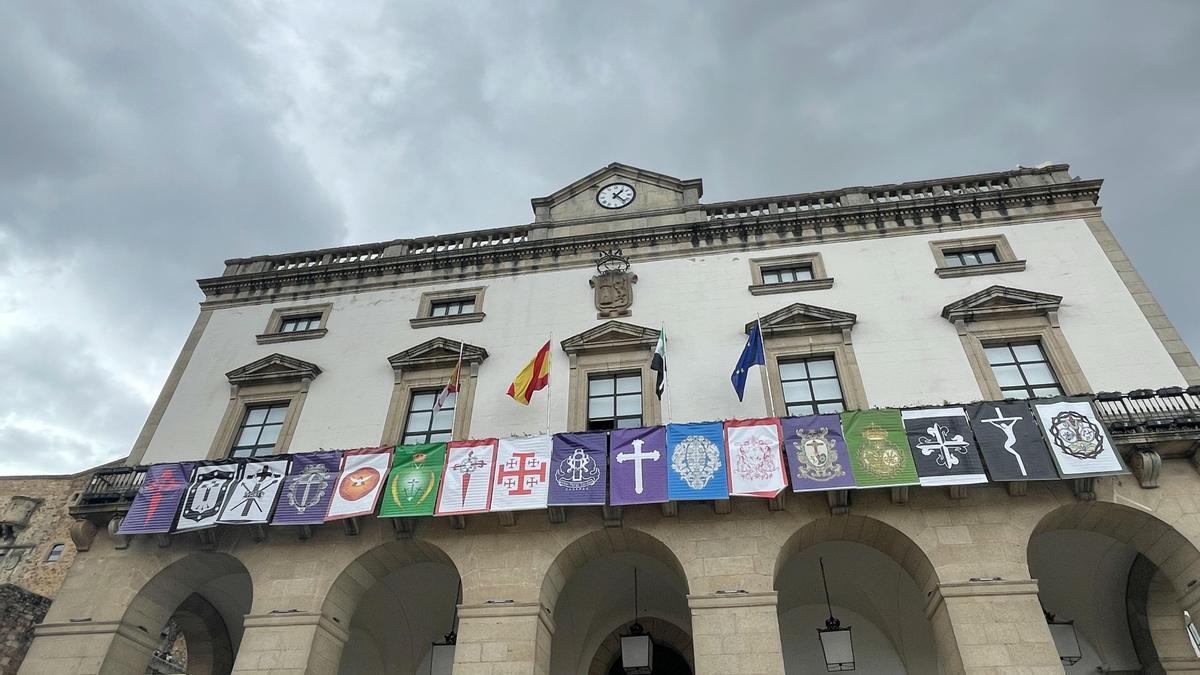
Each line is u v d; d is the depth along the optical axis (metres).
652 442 16.42
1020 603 13.98
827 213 22.33
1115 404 16.23
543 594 15.57
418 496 16.53
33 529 41.06
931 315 19.56
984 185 23.08
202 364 22.86
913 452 15.41
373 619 20.06
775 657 13.93
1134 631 17.38
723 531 15.64
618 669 19.11
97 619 16.72
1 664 20.45
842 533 15.95
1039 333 18.59
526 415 19.20
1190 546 14.27
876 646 18.38
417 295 23.44
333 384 21.25
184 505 17.48
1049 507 15.03
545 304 22.11
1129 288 19.19
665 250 22.64
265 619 15.93
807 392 18.61
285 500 17.09
